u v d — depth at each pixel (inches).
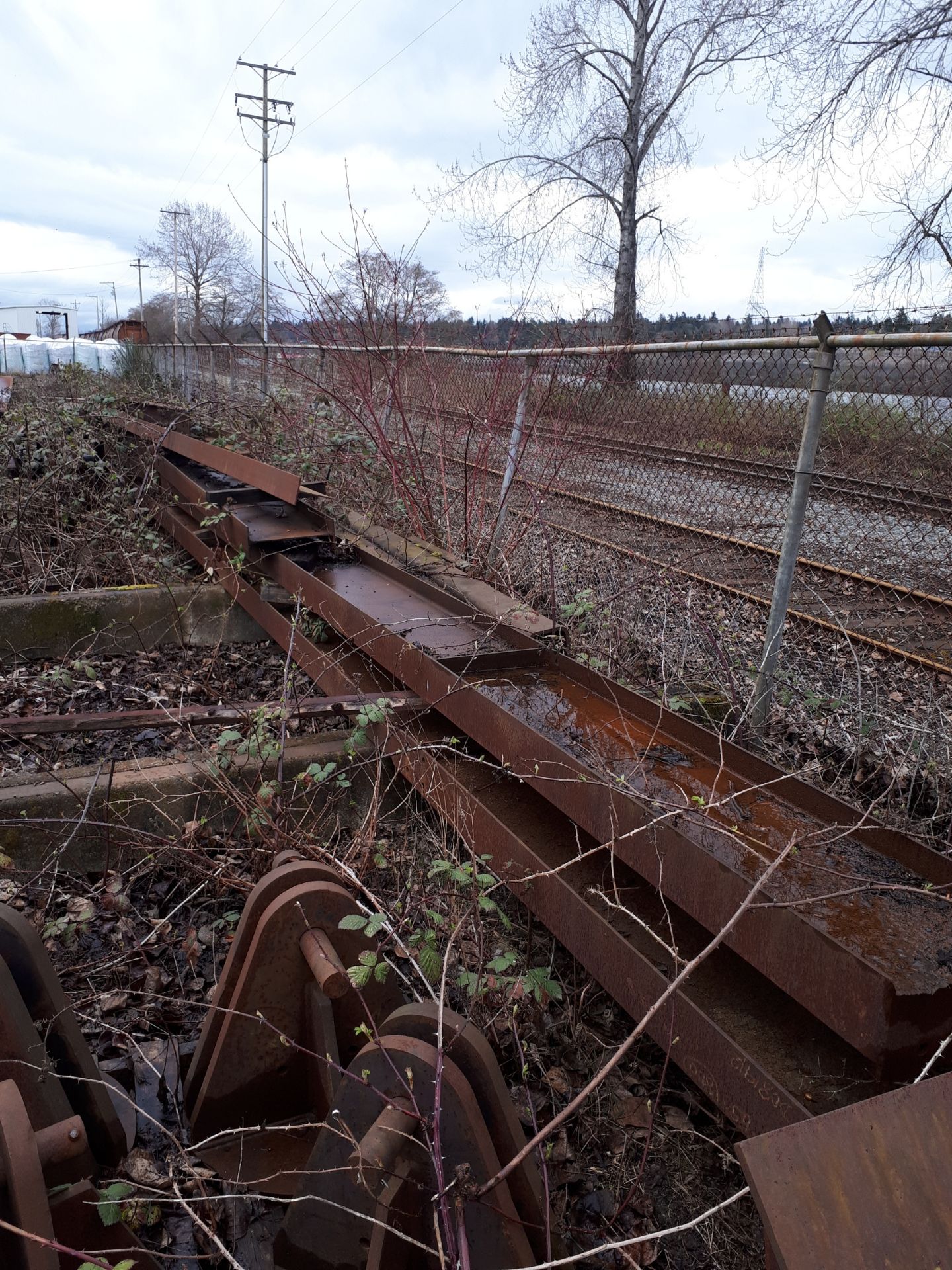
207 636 265.3
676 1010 92.4
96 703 217.2
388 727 155.5
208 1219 91.4
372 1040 80.0
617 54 876.6
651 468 234.8
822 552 242.2
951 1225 54.3
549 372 230.4
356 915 95.7
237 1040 96.1
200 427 370.3
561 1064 113.2
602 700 145.4
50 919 136.4
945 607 218.2
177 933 137.4
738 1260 88.9
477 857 121.7
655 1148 101.0
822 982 79.3
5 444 322.0
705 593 218.2
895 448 211.0
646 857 102.9
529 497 238.1
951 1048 77.0
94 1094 91.9
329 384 330.0
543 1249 81.6
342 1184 80.7
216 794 158.4
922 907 87.6
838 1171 55.9
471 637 169.2
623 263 926.4
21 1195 67.2
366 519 257.9
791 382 204.8
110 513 314.5
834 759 162.7
